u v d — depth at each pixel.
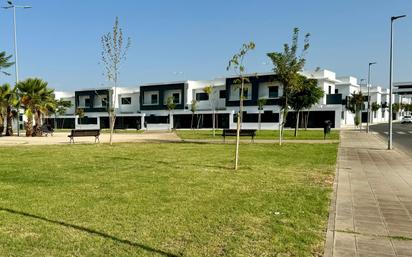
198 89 62.94
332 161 13.92
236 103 57.50
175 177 9.95
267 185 8.95
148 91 67.44
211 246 4.84
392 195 8.16
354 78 65.88
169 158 14.58
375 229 5.74
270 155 15.91
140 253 4.59
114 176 10.07
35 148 19.42
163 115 64.88
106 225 5.64
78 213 6.27
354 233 5.53
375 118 80.31
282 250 4.75
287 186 8.87
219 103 60.81
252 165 12.56
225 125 57.09
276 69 21.58
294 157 15.20
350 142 24.89
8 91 34.44
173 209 6.57
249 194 7.88
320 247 4.90
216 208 6.67
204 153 16.69
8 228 5.46
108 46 22.70
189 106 63.22
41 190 8.12
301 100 30.83
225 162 13.34
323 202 7.26
